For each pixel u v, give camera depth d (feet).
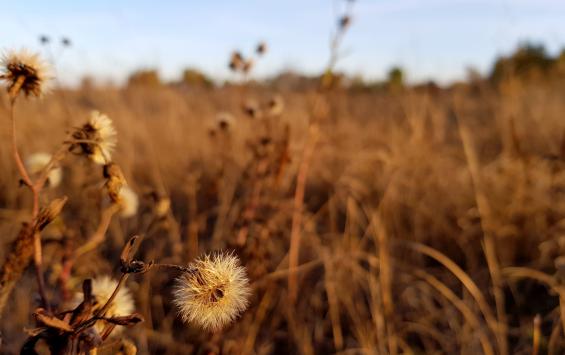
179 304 3.74
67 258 6.14
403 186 13.38
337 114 17.07
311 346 8.97
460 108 20.72
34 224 4.32
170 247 10.09
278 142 10.07
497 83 23.09
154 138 16.48
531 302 10.00
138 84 23.00
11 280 4.28
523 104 19.98
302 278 9.91
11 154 12.81
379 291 9.84
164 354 7.95
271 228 8.79
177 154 15.34
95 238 6.19
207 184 12.45
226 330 6.96
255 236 8.36
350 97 28.14
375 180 13.99
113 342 4.21
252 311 8.02
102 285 4.55
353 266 9.73
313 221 11.73
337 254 9.88
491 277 10.55
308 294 9.85
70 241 6.18
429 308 9.45
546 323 9.21
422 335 9.09
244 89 12.62
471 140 17.53
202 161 14.32
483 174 13.46
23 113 15.55
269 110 11.93
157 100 22.25
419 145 15.39
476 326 8.60
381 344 8.45
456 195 13.01
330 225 12.00
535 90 24.39
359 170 14.61
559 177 12.77
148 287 8.54
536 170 13.26
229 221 10.33
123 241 9.81
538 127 17.35
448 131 19.53
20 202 11.99
